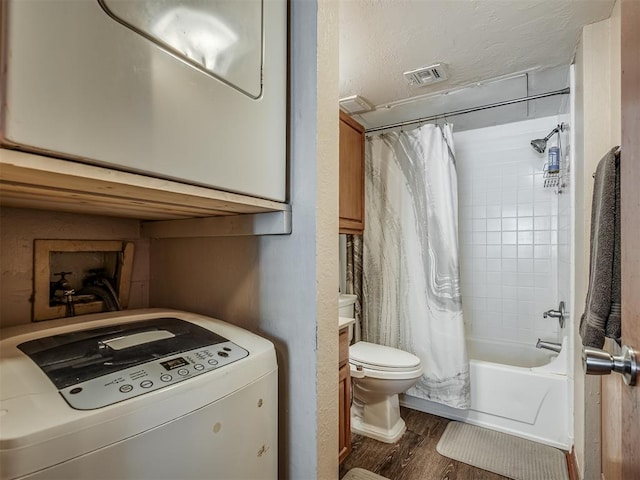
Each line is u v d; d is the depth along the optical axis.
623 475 0.65
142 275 1.10
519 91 2.15
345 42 1.65
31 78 0.39
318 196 0.81
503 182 2.85
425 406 2.35
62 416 0.43
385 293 2.50
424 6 1.41
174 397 0.54
